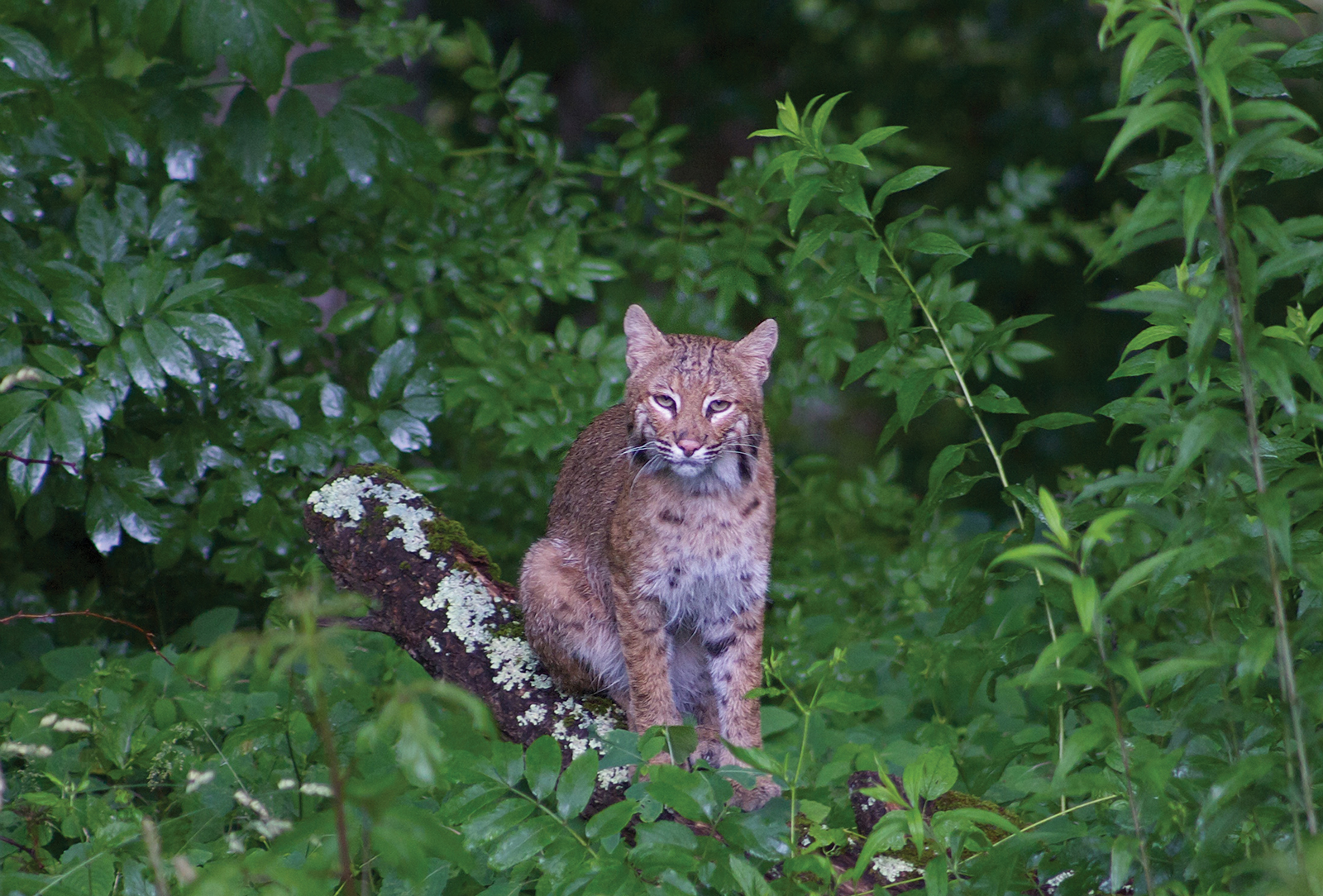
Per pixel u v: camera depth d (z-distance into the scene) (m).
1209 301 4.62
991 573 7.39
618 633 8.87
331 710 7.79
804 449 22.56
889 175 13.34
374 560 8.51
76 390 8.85
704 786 5.63
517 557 11.94
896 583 12.10
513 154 13.64
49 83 9.55
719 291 12.04
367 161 9.91
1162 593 6.32
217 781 7.31
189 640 10.41
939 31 26.05
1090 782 4.98
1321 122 21.48
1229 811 4.79
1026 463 22.72
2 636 10.16
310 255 11.59
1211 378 5.84
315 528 8.73
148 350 8.39
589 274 11.40
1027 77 24.72
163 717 8.10
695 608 8.69
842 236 12.66
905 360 11.45
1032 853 5.72
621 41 26.66
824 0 26.41
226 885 3.65
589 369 11.13
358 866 6.64
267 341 10.72
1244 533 5.25
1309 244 4.92
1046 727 8.59
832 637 10.88
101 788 7.66
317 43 13.62
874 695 10.10
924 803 6.75
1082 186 23.47
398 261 11.69
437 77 24.95
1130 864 5.31
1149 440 4.92
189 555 11.47
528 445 10.46
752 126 25.98
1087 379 22.91
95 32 11.24
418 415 10.15
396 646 9.59
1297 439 6.43
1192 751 5.87
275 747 7.79
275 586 9.96
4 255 9.49
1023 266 22.58
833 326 11.80
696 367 8.63
